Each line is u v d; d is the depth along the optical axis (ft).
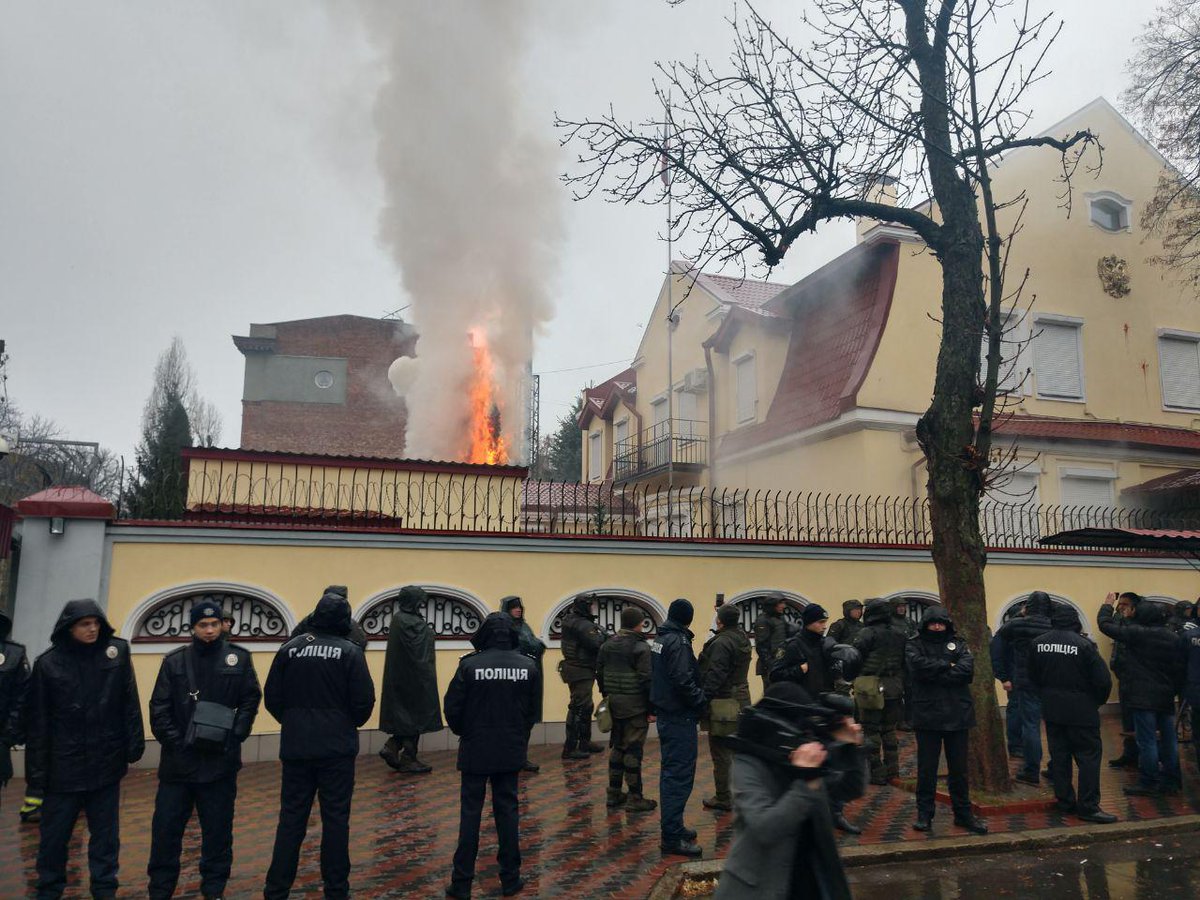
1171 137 58.13
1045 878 19.22
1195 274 63.41
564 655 32.50
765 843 9.77
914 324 55.77
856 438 53.36
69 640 16.89
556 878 18.63
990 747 25.72
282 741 16.97
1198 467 61.11
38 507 29.71
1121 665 27.94
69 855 20.30
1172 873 19.58
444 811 24.27
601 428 98.37
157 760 30.27
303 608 32.58
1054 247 61.11
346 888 16.89
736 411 72.59
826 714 10.58
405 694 29.22
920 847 20.66
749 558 39.22
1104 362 61.21
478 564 35.14
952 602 26.61
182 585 31.22
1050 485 56.24
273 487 41.27
